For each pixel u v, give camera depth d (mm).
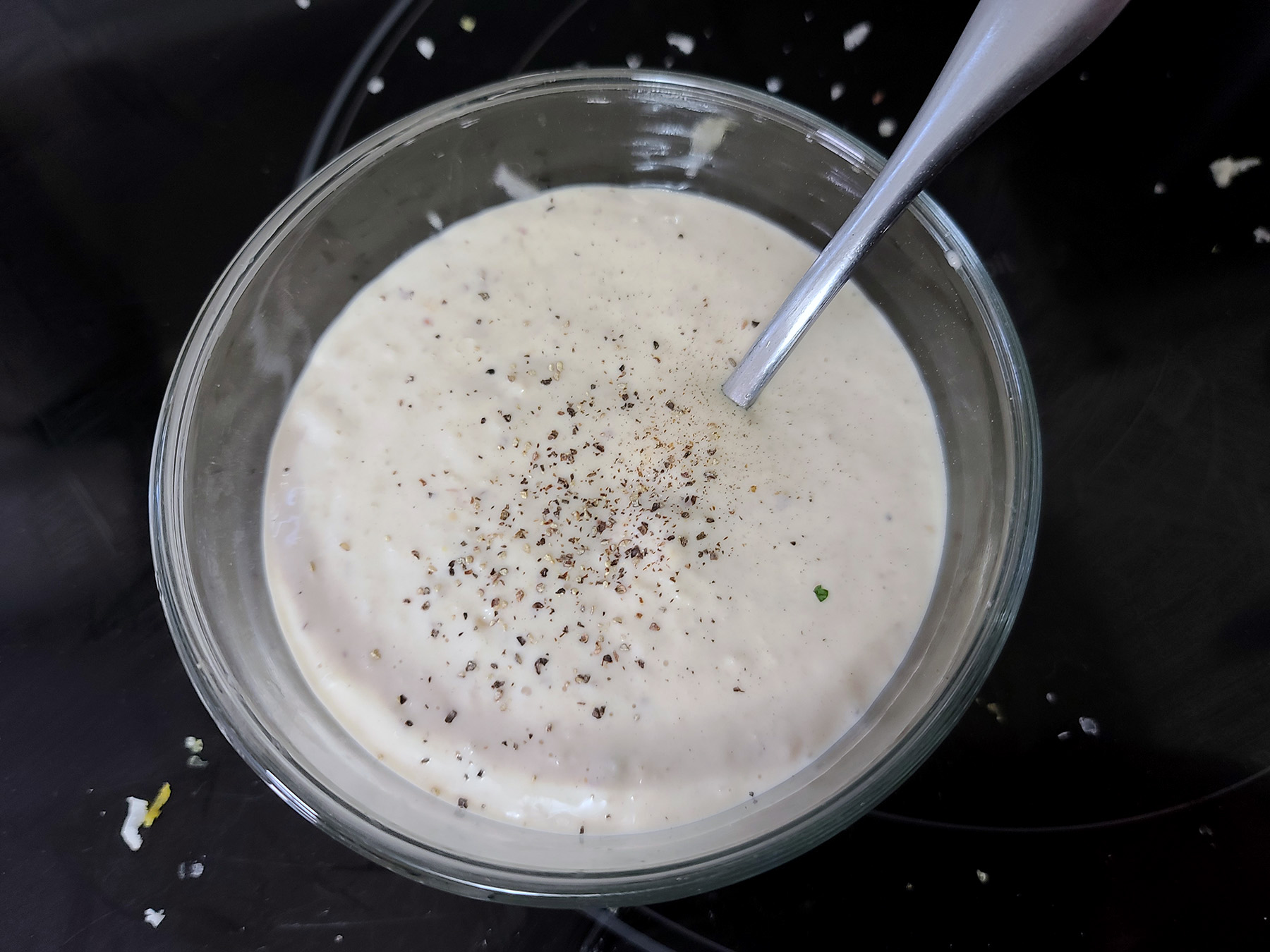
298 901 153
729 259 178
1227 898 149
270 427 171
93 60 188
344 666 158
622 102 174
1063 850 152
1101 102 187
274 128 188
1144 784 155
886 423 168
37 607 166
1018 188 184
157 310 180
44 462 173
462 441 166
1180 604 163
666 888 133
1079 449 171
